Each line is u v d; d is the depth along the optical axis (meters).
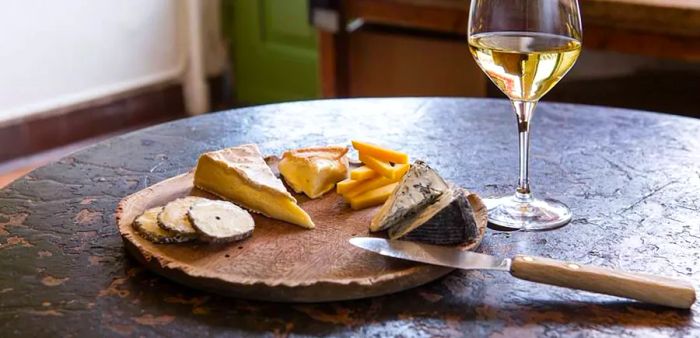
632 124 1.26
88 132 3.32
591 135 1.21
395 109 1.34
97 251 0.87
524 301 0.77
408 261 0.80
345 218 0.90
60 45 3.11
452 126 1.25
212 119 1.30
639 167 1.09
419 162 0.88
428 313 0.75
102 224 0.93
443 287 0.79
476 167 1.09
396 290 0.77
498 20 0.89
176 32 3.52
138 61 3.40
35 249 0.87
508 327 0.73
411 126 1.25
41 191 1.03
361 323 0.74
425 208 0.85
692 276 0.80
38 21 3.02
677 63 2.29
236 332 0.73
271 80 3.72
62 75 3.16
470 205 0.84
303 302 0.76
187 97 3.65
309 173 0.96
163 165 1.12
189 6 3.49
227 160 0.95
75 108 3.25
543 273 0.76
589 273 0.76
